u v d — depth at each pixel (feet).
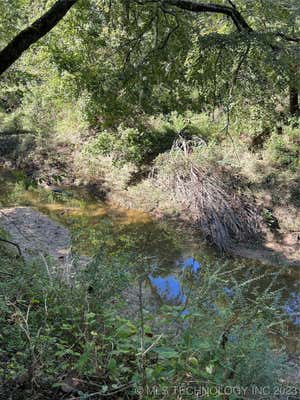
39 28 17.60
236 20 22.74
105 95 34.99
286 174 39.06
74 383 10.23
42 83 49.73
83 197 45.29
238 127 35.91
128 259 17.40
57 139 52.44
